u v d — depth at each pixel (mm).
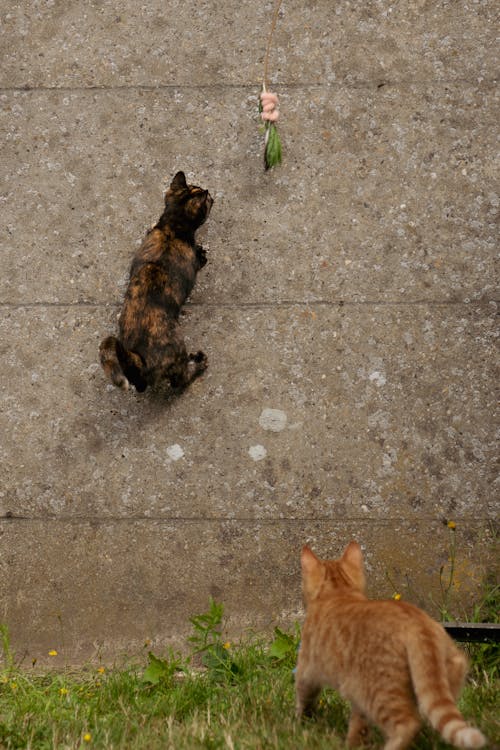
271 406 3080
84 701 2863
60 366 3111
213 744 2537
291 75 3158
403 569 3033
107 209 3143
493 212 3104
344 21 3170
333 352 3088
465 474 3047
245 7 3184
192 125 3156
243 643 3008
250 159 3141
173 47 3180
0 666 3025
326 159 3135
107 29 3191
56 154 3162
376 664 2402
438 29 3158
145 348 2988
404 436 3061
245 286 3109
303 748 2479
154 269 3004
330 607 2521
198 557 3055
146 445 3086
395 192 3119
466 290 3090
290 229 3121
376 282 3100
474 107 3131
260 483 3064
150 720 2707
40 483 3090
